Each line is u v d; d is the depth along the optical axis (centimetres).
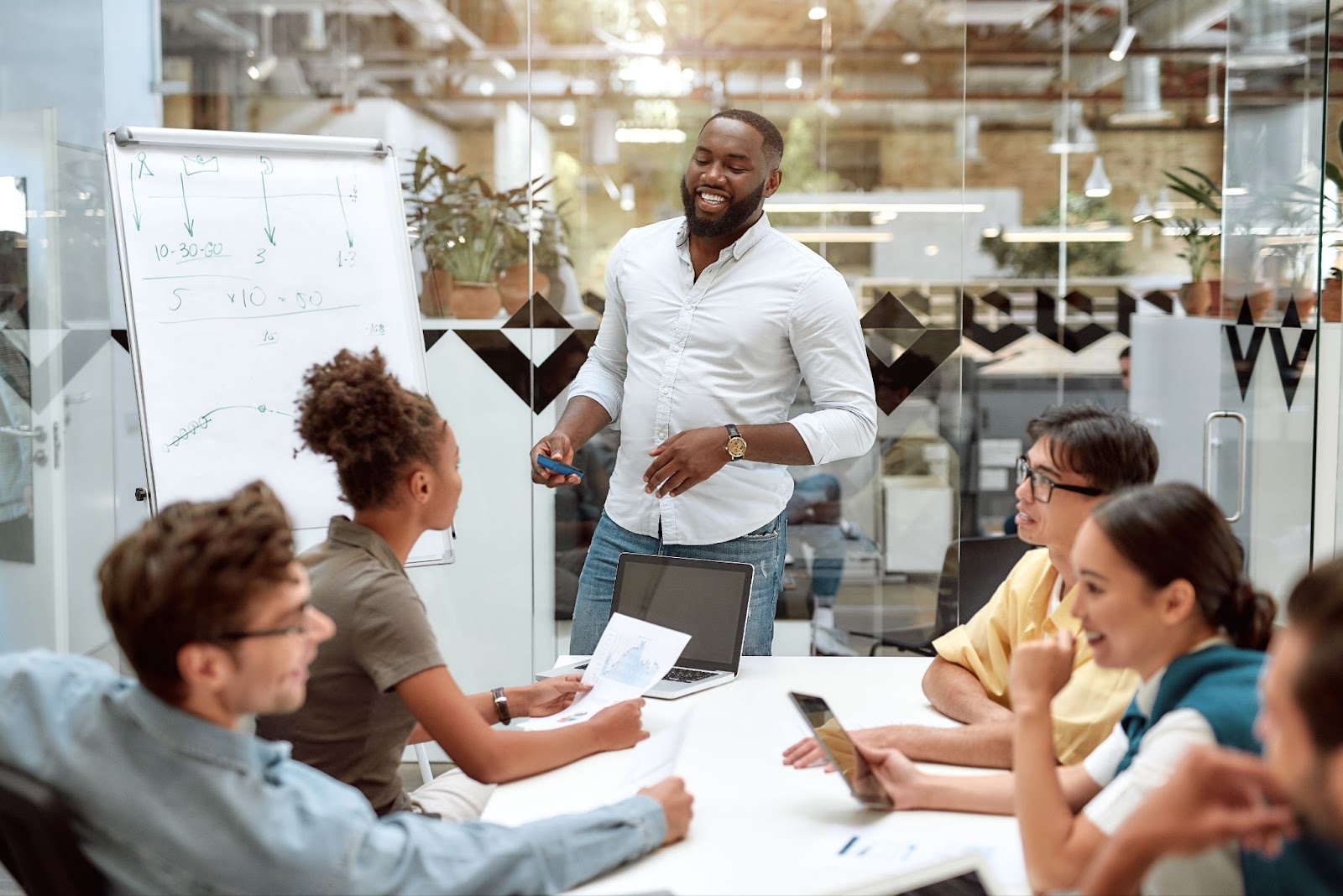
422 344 290
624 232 386
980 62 548
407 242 292
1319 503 313
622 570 230
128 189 265
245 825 115
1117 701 165
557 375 384
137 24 379
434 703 162
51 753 116
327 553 169
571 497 382
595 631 276
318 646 164
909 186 389
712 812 155
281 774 122
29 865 116
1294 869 108
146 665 114
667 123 386
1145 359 477
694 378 269
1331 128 298
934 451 388
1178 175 548
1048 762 129
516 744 167
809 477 388
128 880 115
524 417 383
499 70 380
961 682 192
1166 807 96
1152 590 126
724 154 261
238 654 114
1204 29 536
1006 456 562
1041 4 541
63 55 365
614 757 176
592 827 136
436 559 292
